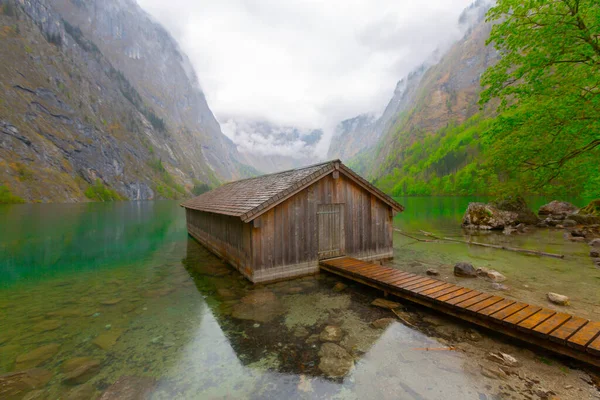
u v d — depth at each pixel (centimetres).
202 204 1719
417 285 818
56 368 538
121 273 1221
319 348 584
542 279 1001
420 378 482
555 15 1280
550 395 435
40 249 1753
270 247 1008
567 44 1306
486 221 2264
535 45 1370
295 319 722
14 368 540
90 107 14100
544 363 516
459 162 10894
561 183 2005
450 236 1973
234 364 538
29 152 9006
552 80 1389
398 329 657
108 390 472
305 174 1081
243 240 1084
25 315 794
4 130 8725
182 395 457
